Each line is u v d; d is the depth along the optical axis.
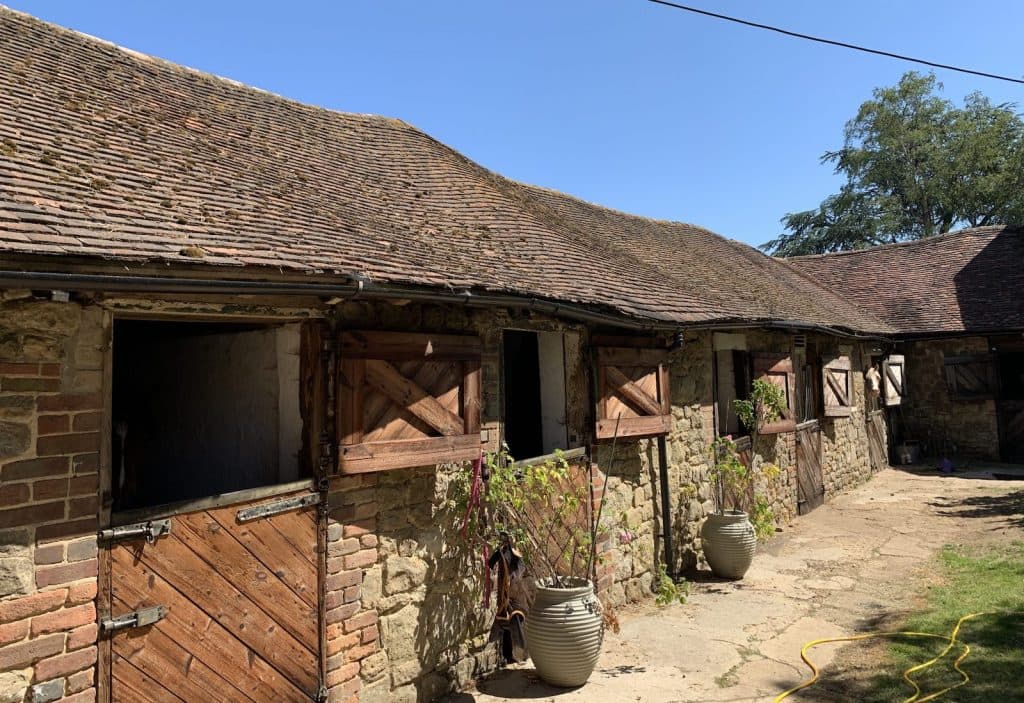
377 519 4.41
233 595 3.58
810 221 36.22
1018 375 16.08
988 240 18.19
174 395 5.21
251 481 4.52
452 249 5.51
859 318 15.30
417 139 9.45
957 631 5.61
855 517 10.52
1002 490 12.02
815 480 11.36
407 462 4.36
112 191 3.78
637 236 11.20
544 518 5.55
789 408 10.16
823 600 6.72
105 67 6.27
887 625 5.96
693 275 9.89
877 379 14.93
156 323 5.39
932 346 16.19
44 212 3.12
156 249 3.16
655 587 7.04
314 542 4.02
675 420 7.70
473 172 8.93
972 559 7.78
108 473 3.15
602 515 6.34
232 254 3.46
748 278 12.45
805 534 9.48
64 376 3.03
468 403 4.85
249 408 4.56
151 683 3.23
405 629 4.54
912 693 4.59
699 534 7.95
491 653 5.23
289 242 4.02
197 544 3.45
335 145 7.61
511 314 5.47
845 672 5.04
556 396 6.23
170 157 4.84
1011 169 29.38
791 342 10.83
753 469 9.17
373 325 4.40
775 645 5.60
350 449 4.03
